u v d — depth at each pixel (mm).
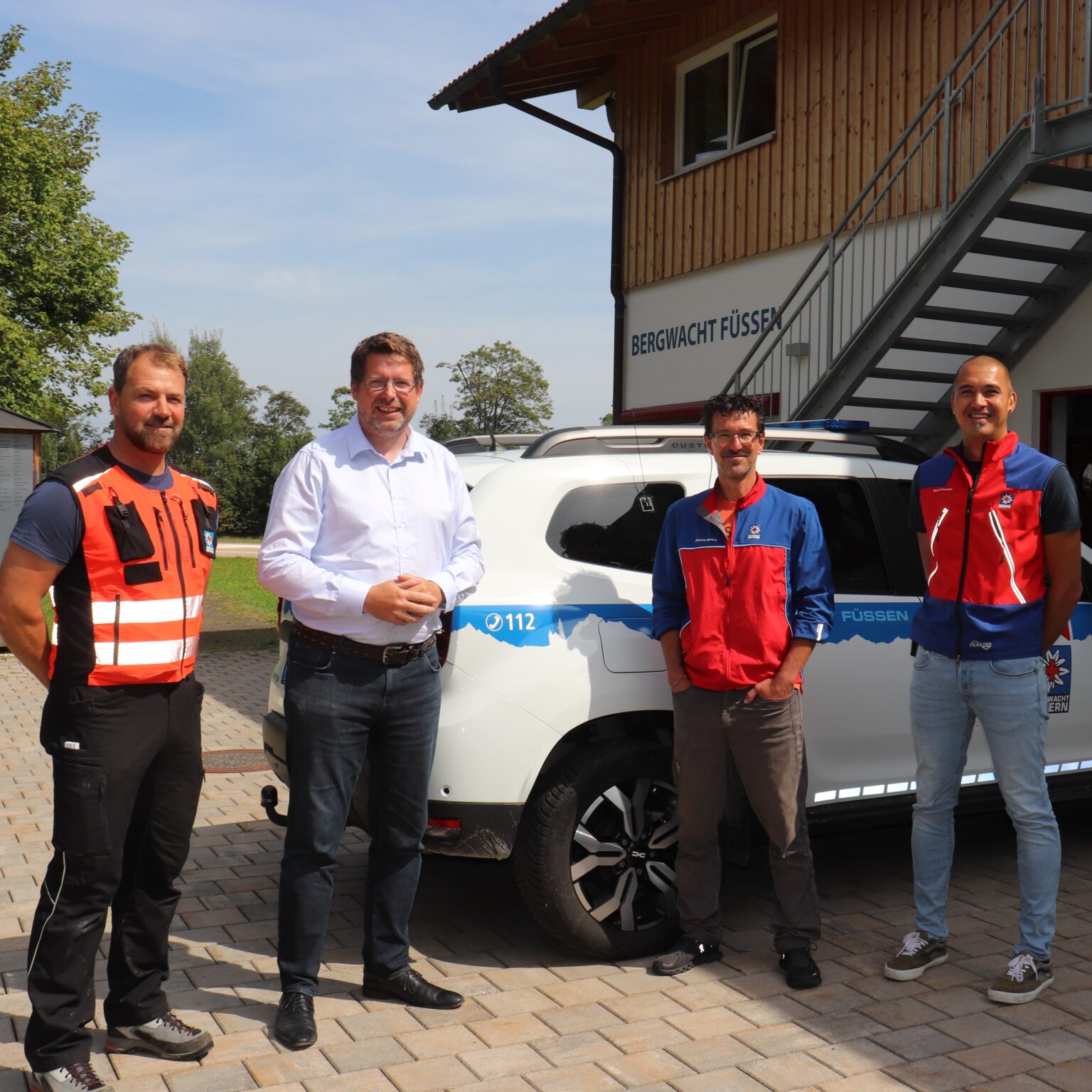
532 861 3764
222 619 16094
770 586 3699
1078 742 4758
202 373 87062
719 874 3881
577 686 3791
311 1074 3133
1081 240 7973
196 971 3873
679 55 11828
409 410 3412
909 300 7883
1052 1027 3404
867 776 4297
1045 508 3684
